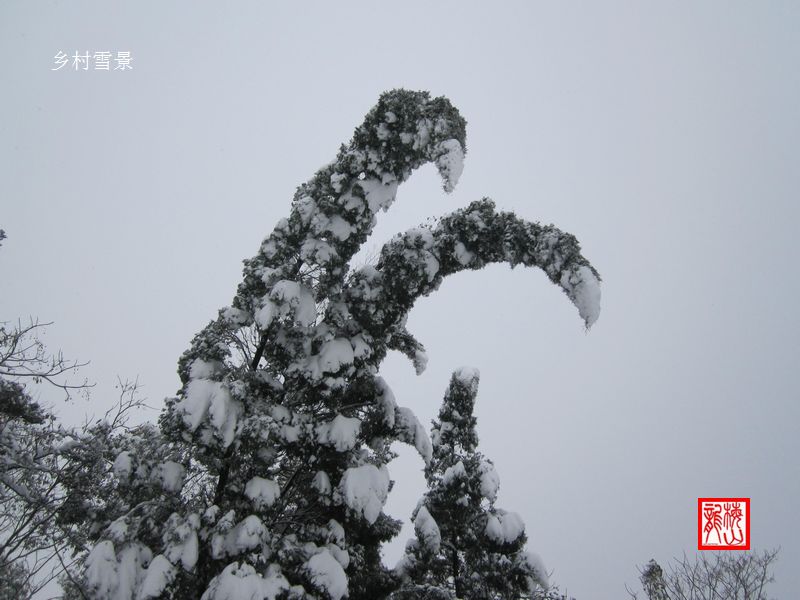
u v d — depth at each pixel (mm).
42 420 12516
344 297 10734
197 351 9508
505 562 11711
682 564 16922
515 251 10188
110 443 11547
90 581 7184
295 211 10547
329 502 9453
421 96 10984
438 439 13805
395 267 10617
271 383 9703
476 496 12492
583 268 9359
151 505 8406
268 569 8047
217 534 7836
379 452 10664
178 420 8305
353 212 10430
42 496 11773
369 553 10227
